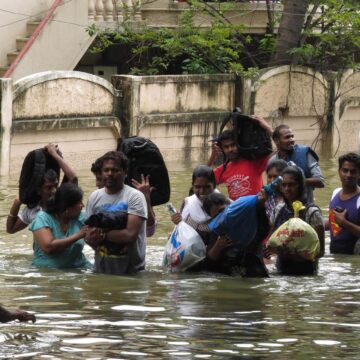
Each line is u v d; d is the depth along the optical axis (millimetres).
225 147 17875
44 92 30047
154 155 16375
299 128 37719
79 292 13727
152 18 38844
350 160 17531
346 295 13891
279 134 17938
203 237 15820
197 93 34312
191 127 34125
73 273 15242
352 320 12078
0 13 34438
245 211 15070
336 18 37094
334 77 38281
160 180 16453
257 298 13539
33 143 29969
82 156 31453
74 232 15703
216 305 12945
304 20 38781
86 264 15984
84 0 35406
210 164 18172
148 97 32844
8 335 10828
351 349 10570
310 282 14938
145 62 39250
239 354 10242
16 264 16031
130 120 32312
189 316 12148
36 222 15633
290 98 37094
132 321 11766
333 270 16125
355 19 37344
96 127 31656
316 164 18016
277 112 36781
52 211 15664
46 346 10398
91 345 10477
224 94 35219
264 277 15312
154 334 11055
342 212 17500
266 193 14977
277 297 13633
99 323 11602
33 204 16281
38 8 35594
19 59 33312
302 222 15469
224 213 15234
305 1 37750
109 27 36594
